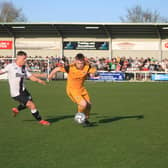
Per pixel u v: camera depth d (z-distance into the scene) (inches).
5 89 981.8
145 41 1565.0
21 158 293.4
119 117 502.9
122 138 365.1
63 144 339.3
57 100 721.6
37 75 434.9
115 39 1579.7
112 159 291.0
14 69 420.8
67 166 272.5
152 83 1257.4
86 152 311.7
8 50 1605.6
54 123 450.3
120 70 1418.6
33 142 347.3
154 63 1434.5
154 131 400.8
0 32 1592.0
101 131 399.5
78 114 422.0
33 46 1598.2
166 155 303.6
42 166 272.4
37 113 437.1
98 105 642.2
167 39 1553.9
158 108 601.6
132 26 1491.1
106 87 1077.1
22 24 1492.4
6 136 374.0
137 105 642.8
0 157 296.5
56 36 1588.3
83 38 1585.9
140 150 319.0
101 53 1587.1
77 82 421.4
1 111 561.6
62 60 1398.9
